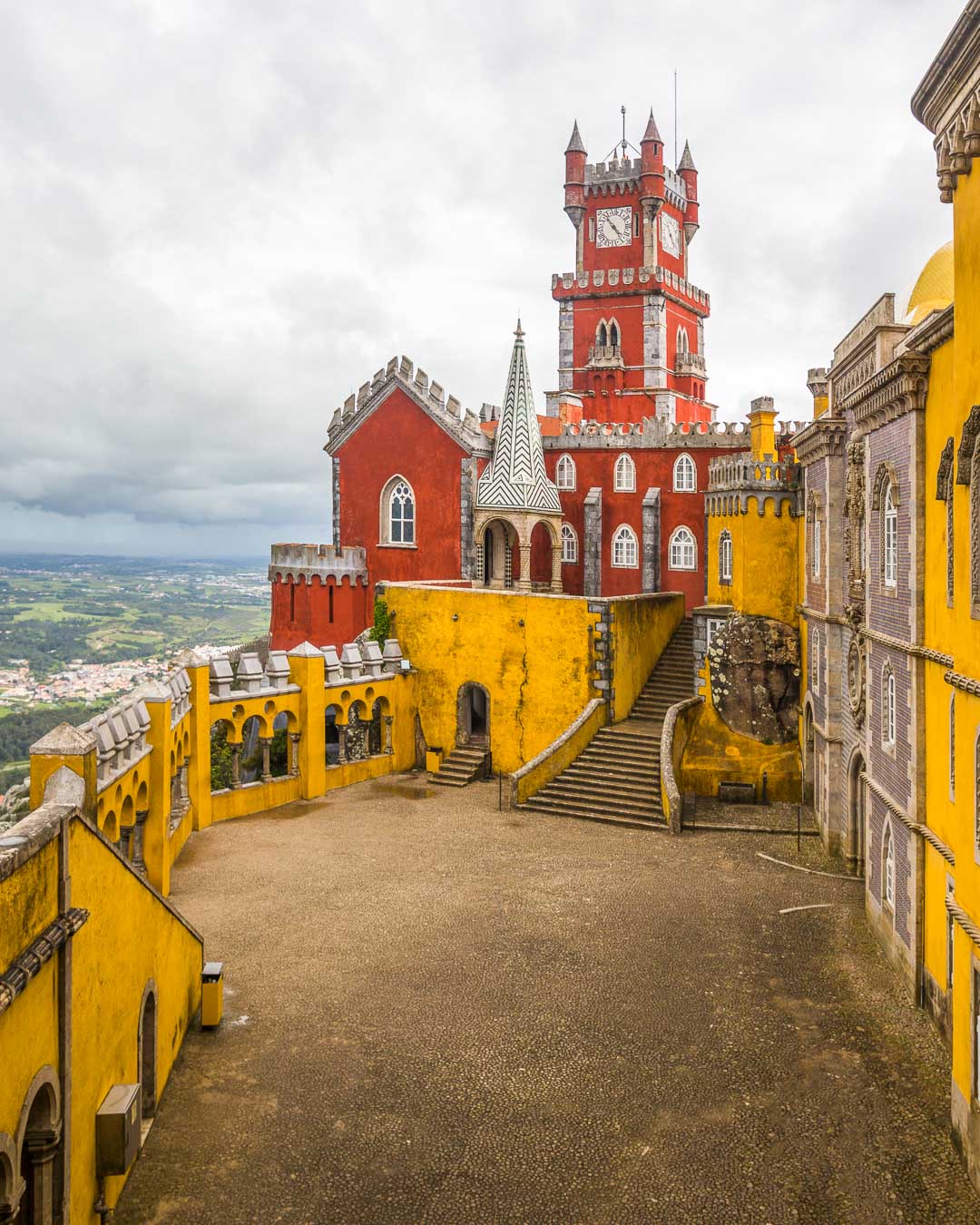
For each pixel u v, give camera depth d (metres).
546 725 39.19
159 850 26.23
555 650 38.84
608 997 20.52
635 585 53.28
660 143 68.31
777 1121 16.11
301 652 36.44
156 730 26.25
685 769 36.66
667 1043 18.64
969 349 15.44
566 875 28.12
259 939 23.52
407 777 40.47
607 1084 17.23
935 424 19.16
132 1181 14.52
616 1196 14.32
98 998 13.47
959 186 15.67
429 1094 16.92
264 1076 17.45
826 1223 13.77
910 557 20.12
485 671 40.50
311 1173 14.77
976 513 15.92
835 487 29.75
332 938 23.59
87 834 13.05
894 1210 13.98
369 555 53.75
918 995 19.84
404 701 41.66
